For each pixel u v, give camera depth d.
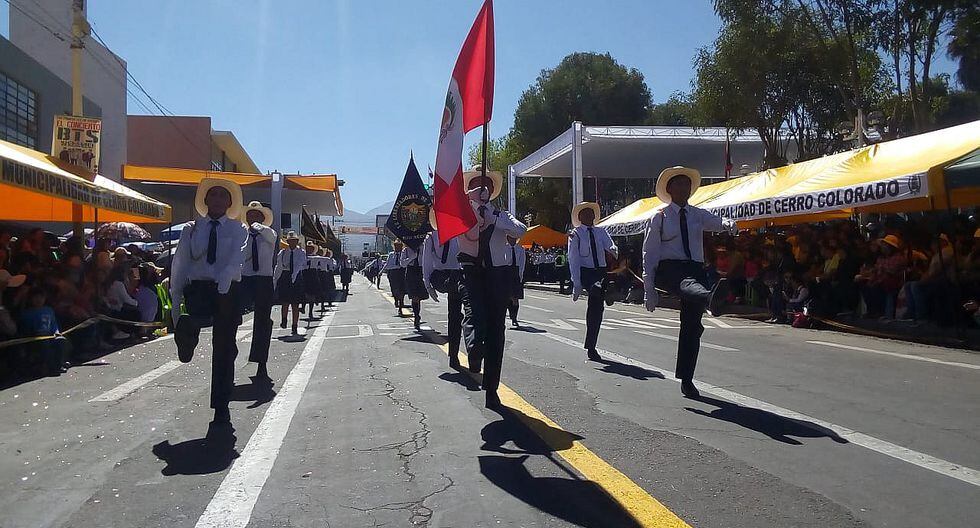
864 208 16.80
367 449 5.35
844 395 7.02
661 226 6.78
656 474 4.64
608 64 53.81
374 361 9.75
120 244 21.03
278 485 4.59
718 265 18.72
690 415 6.21
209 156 43.03
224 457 5.22
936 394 7.06
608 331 13.24
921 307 12.55
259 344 8.34
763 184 17.48
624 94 52.75
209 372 9.20
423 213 13.32
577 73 53.38
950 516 3.90
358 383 8.05
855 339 12.05
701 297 6.26
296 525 3.93
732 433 5.60
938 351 10.34
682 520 3.88
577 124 33.59
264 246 8.35
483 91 6.19
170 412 6.78
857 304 14.19
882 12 22.06
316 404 6.97
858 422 5.92
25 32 28.77
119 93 32.53
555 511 4.05
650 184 55.62
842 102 26.33
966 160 11.76
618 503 4.14
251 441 5.62
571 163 39.09
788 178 16.69
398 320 16.72
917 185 12.20
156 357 10.65
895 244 13.89
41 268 10.70
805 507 4.05
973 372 8.38
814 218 20.45
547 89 53.47
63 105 25.62
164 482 4.68
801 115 27.58
